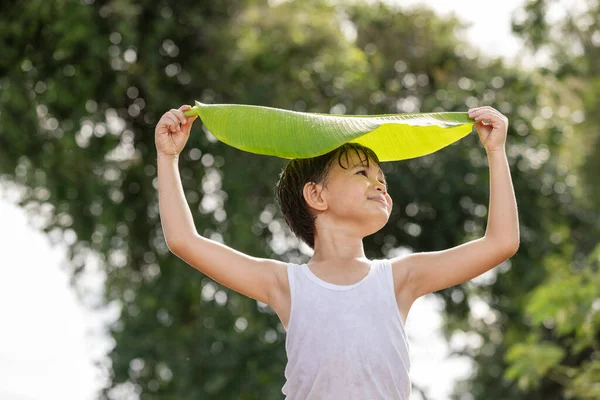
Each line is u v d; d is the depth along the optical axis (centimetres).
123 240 1534
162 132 326
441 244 1609
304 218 328
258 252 1455
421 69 1709
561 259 1554
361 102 1579
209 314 1505
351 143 329
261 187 1511
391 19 1725
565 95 1712
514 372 1107
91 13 1388
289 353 312
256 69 1534
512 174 1633
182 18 1499
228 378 1467
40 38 1414
